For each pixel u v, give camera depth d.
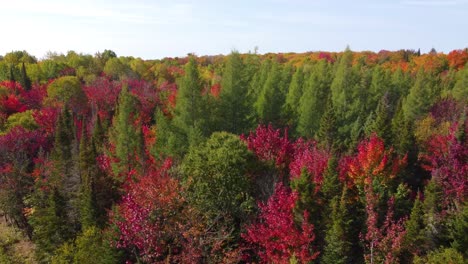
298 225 24.09
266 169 30.31
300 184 24.52
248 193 28.75
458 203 26.17
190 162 29.59
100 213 32.47
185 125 41.81
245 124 45.28
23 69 85.88
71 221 35.44
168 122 43.88
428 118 47.91
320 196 26.12
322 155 31.05
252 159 30.03
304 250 22.20
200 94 42.53
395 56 130.38
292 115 51.00
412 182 35.09
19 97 72.94
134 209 23.95
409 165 35.34
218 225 26.50
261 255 23.47
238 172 27.75
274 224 23.23
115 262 25.86
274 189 27.45
